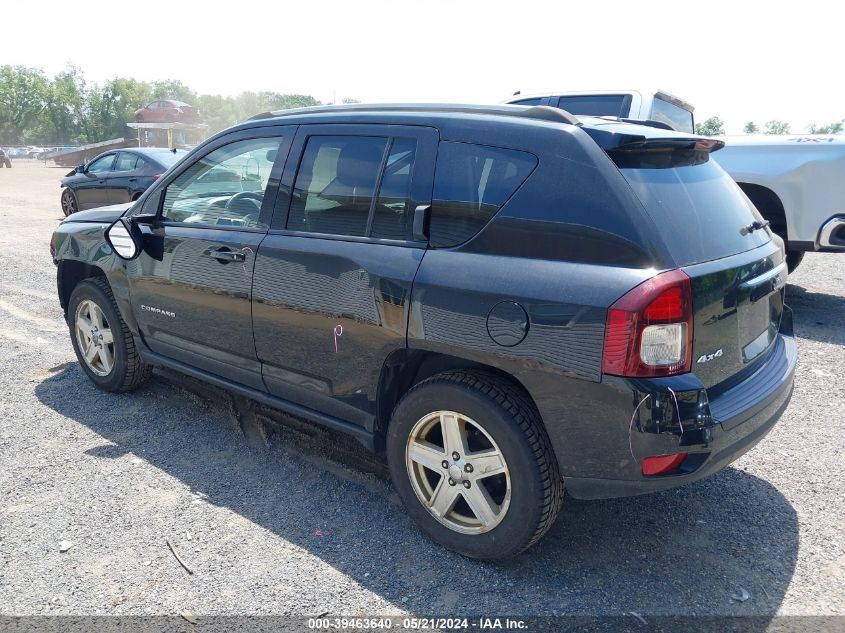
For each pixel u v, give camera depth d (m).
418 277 2.79
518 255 2.62
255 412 4.35
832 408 4.50
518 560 2.90
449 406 2.75
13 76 103.31
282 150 3.45
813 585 2.76
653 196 2.56
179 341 3.97
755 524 3.19
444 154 2.89
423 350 2.85
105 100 106.69
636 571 2.84
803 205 6.18
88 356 4.70
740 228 2.94
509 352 2.55
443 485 2.88
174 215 3.95
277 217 3.40
